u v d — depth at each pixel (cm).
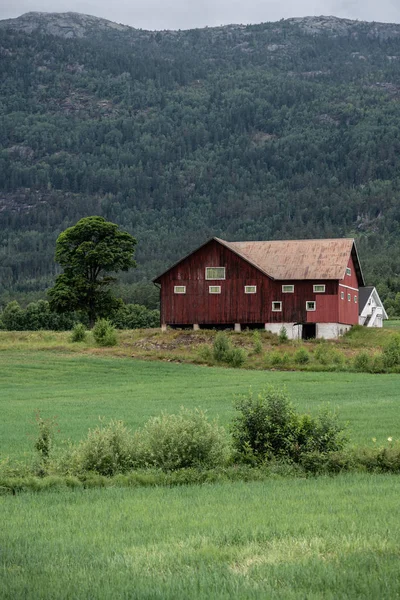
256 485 3253
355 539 2092
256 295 14400
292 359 11738
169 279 14775
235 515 2503
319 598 1630
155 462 3619
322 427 3819
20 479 3328
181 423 3728
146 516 2555
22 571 1903
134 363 11781
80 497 3038
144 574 1841
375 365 11031
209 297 14600
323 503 2711
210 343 13412
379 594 1650
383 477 3431
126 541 2200
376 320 18838
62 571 1889
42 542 2212
